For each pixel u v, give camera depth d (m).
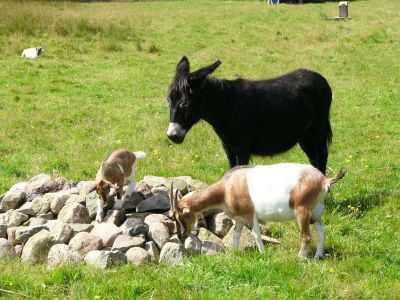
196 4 43.50
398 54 24.31
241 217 7.09
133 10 37.19
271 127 8.87
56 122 15.21
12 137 13.95
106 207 8.20
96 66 22.00
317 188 6.65
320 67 22.27
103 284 6.24
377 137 13.63
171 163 11.56
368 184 10.11
